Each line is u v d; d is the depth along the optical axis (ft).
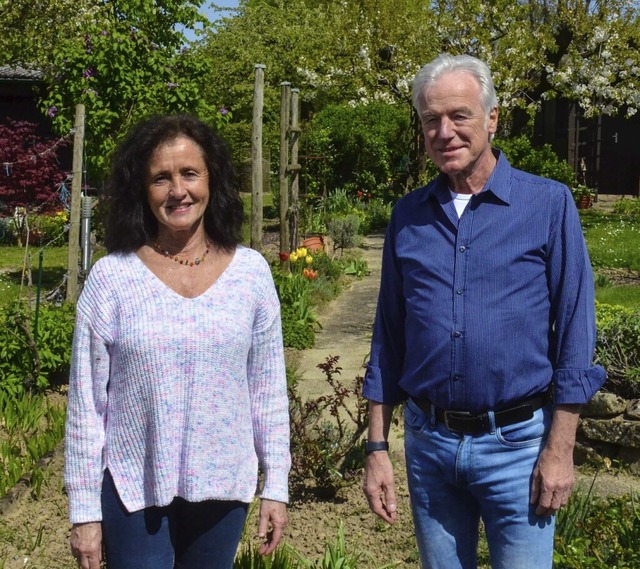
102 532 8.43
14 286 39.40
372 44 61.05
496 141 66.23
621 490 15.85
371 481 9.66
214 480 8.31
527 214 8.84
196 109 33.68
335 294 37.52
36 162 52.01
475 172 9.03
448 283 8.94
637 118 92.12
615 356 17.80
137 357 8.22
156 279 8.46
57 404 20.90
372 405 9.78
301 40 103.14
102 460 8.45
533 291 8.80
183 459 8.29
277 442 8.96
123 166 8.65
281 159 40.73
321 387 23.35
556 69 65.77
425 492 9.33
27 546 14.12
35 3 57.47
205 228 8.83
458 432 8.96
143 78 32.83
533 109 59.57
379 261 46.70
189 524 8.54
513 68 57.77
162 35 45.60
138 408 8.29
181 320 8.30
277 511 8.86
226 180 8.85
